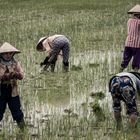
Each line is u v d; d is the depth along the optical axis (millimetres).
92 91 28312
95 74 32625
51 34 53156
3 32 55688
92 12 73750
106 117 22500
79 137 20109
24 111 24375
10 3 88438
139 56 31984
